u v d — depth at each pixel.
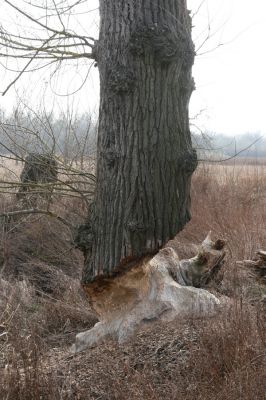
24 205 8.21
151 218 3.98
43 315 6.05
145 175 3.95
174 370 3.91
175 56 3.89
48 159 6.87
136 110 3.92
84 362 4.27
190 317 4.60
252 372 3.52
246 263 6.12
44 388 3.72
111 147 4.03
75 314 5.95
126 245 4.04
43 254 8.36
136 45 3.84
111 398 3.66
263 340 3.85
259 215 8.80
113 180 4.05
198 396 3.46
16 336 4.44
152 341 4.41
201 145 7.98
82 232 4.34
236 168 11.43
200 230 8.51
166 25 3.85
